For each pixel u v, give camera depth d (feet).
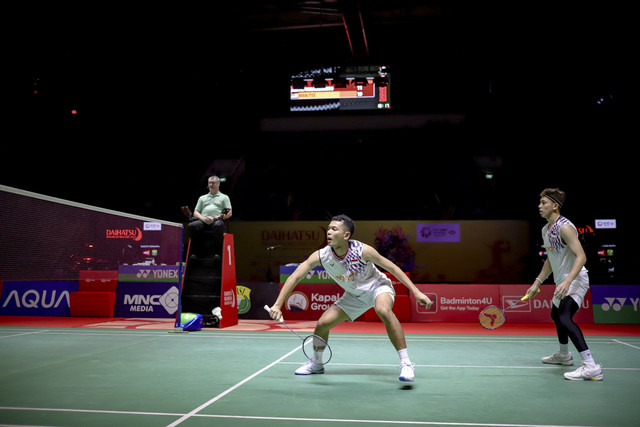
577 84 59.21
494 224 57.26
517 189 64.28
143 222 54.24
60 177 64.49
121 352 20.04
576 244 15.01
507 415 10.83
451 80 66.80
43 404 11.78
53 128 62.34
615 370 16.33
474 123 67.10
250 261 59.41
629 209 55.26
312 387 13.60
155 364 17.28
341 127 69.82
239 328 29.12
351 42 54.03
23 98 57.11
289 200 69.00
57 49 50.67
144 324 31.86
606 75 56.13
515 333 27.43
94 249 52.49
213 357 18.80
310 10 50.93
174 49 55.62
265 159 70.03
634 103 55.57
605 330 29.50
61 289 37.58
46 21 46.29
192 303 30.07
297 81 60.13
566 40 52.85
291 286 14.19
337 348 21.29
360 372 15.79
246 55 60.08
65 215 50.85
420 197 67.67
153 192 67.72
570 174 59.88
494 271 56.90
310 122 70.03
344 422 10.24
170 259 54.54
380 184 68.64
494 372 15.93
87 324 32.01
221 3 48.62
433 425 10.05
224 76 63.10
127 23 49.21
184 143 68.85
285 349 20.85
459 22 52.60
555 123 61.72
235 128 69.67
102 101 61.41
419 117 68.59
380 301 14.06
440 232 57.72
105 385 13.91
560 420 10.46
